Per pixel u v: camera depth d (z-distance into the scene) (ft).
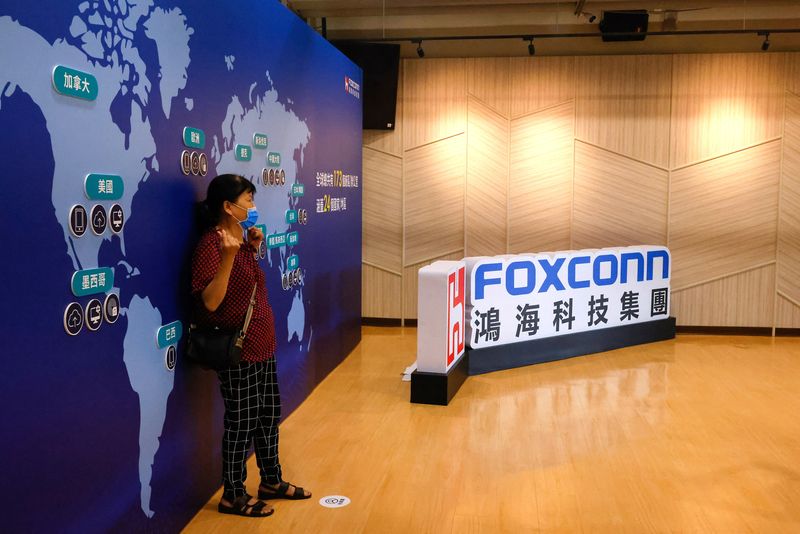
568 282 20.75
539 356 20.04
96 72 7.70
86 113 7.53
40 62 6.75
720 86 24.20
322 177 17.61
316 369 17.58
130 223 8.51
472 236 25.63
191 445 10.44
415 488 11.56
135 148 8.59
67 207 7.24
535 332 20.11
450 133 25.34
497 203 25.40
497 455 13.04
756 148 24.26
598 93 24.68
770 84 24.00
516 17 23.98
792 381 18.43
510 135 25.11
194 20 10.23
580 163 24.97
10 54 6.33
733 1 21.43
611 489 11.56
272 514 10.59
